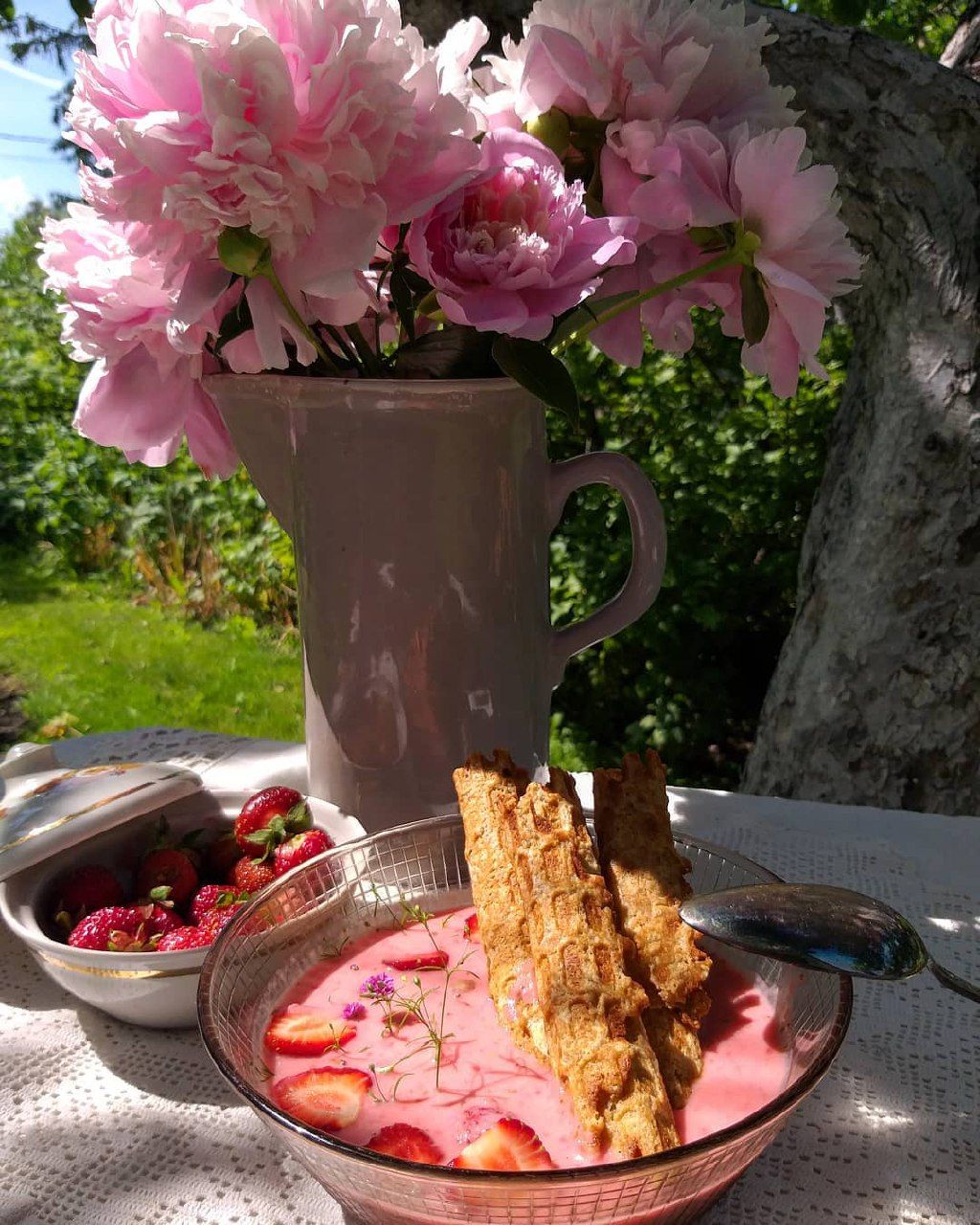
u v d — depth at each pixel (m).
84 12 1.69
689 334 1.11
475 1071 0.80
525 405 1.07
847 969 0.76
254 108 0.82
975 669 2.32
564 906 0.81
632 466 1.17
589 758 3.89
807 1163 0.80
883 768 2.41
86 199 0.89
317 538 1.08
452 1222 0.61
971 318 2.32
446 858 1.00
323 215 0.85
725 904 0.81
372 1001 0.88
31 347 7.88
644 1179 0.59
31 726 4.53
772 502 3.71
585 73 0.94
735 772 3.86
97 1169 0.80
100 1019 0.98
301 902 0.92
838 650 2.47
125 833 1.14
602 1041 0.73
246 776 1.43
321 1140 0.60
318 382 1.01
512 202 0.90
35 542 7.10
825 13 4.06
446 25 2.17
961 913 1.13
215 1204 0.77
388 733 1.12
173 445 1.20
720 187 0.95
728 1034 0.83
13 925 0.96
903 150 2.30
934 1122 0.84
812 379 3.77
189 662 5.25
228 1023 0.77
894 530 2.39
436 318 1.06
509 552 1.09
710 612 3.67
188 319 0.87
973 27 3.05
